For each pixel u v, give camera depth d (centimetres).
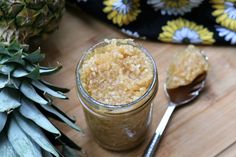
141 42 48
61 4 44
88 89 38
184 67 45
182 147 43
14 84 37
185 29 47
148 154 42
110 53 40
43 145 37
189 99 44
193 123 44
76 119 44
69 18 49
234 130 43
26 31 42
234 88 45
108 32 48
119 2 47
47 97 40
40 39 45
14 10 40
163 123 43
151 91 38
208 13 47
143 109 39
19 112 38
